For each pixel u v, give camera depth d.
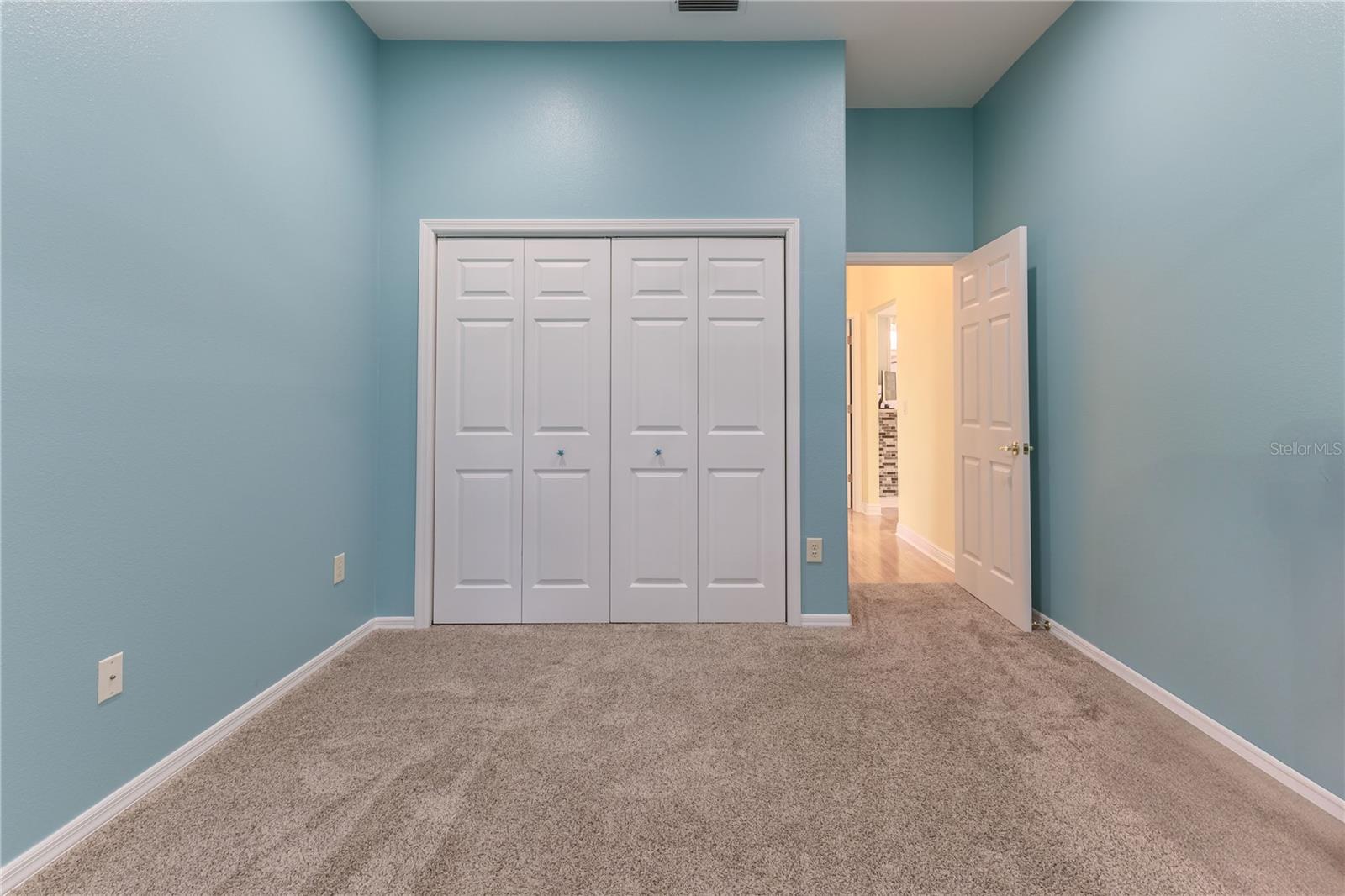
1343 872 1.32
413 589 2.90
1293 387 1.65
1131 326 2.29
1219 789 1.62
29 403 1.32
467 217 2.90
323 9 2.43
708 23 2.75
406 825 1.47
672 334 2.92
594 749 1.81
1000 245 2.98
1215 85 1.89
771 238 2.92
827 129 2.88
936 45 2.93
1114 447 2.39
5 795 1.28
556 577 2.93
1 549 1.27
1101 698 2.15
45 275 1.35
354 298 2.69
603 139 2.89
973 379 3.32
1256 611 1.76
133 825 1.47
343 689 2.22
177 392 1.72
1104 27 2.41
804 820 1.49
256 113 2.04
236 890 1.27
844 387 2.89
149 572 1.63
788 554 2.92
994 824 1.47
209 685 1.84
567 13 2.68
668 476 2.93
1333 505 1.54
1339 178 1.53
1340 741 1.52
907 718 2.00
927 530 4.65
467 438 2.93
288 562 2.23
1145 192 2.21
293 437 2.26
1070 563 2.70
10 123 1.28
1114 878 1.30
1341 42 1.52
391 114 2.89
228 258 1.90
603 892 1.26
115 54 1.51
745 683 2.28
